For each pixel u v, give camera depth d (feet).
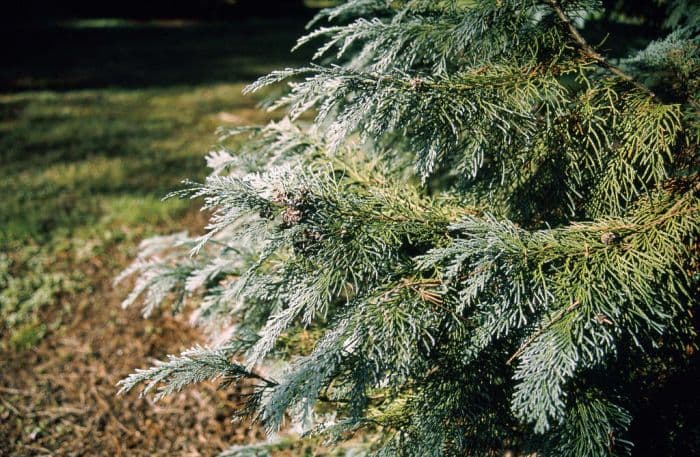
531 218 5.94
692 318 5.30
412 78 4.95
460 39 5.25
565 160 5.35
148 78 37.29
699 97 5.29
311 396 4.43
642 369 5.53
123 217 18.26
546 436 5.09
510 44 5.35
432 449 5.02
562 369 4.22
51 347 13.01
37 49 46.57
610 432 4.75
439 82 5.03
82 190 20.17
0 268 15.60
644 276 4.50
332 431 5.36
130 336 13.32
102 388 11.85
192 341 13.12
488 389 5.32
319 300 4.96
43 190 20.15
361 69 7.18
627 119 5.09
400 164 7.25
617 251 4.69
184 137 25.59
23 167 22.18
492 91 5.03
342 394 5.66
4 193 19.86
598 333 4.28
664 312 4.76
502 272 4.78
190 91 33.76
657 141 4.92
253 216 6.35
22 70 39.47
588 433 4.75
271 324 5.41
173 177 21.22
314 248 5.00
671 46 5.57
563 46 5.20
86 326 13.65
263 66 40.42
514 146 5.36
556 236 4.90
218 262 7.20
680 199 4.99
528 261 4.66
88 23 60.80
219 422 10.93
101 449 10.49
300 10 68.59
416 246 5.77
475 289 4.54
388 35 5.54
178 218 18.35
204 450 10.36
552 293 4.70
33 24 58.23
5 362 12.57
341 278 5.10
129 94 33.32
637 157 5.32
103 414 11.23
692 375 5.50
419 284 5.09
